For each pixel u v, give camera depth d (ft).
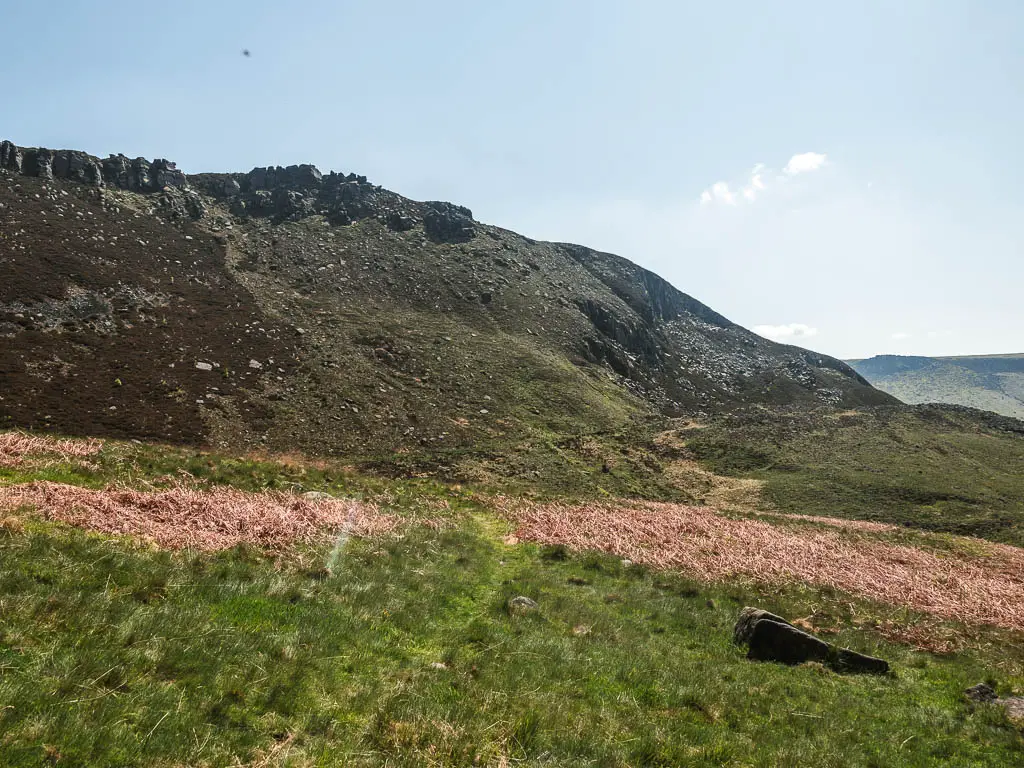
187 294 257.55
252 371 204.74
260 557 46.24
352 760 21.91
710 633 47.75
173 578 36.04
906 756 29.99
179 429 154.81
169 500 55.57
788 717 33.14
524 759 24.32
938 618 59.26
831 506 155.33
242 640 29.73
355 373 225.35
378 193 499.51
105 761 18.84
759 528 100.37
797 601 59.98
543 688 32.12
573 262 549.95
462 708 27.30
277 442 164.35
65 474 58.18
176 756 19.90
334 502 71.61
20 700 20.36
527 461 166.40
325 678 28.40
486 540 73.10
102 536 42.14
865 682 40.73
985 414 246.47
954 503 155.33
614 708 31.09
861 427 222.48
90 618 27.91
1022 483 173.47
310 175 488.02
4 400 142.82
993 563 91.66
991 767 29.71
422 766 22.43
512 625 42.06
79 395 157.89
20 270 217.56
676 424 239.71
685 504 149.07
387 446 178.29
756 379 466.29
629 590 57.98
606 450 194.49
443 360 265.13
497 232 510.58
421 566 53.83
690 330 585.63
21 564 32.14
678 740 28.25
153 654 26.12
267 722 23.53
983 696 39.37
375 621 37.78
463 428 205.87
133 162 400.47
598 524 88.43
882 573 75.82
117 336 200.13
